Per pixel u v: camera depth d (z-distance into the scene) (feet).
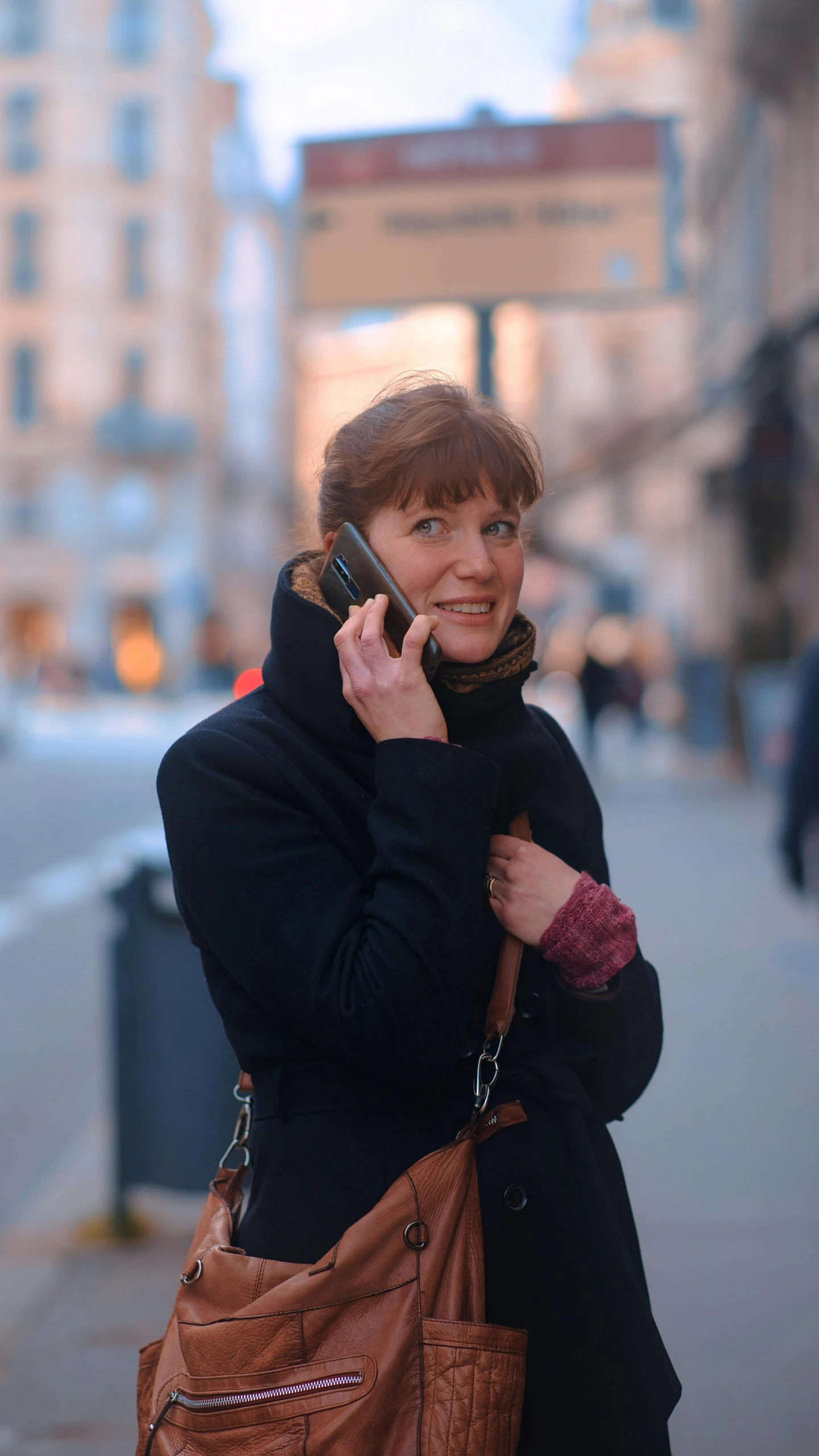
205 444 162.81
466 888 4.76
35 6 156.76
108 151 157.48
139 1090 13.00
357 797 5.04
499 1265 4.82
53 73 157.17
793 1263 12.02
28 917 30.89
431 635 4.96
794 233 60.34
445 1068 4.73
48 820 49.73
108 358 159.02
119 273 158.81
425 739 4.87
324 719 5.09
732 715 58.59
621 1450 4.86
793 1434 9.37
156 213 157.69
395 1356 4.53
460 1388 4.50
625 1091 5.50
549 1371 4.83
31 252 158.71
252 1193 5.07
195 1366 4.69
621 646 125.70
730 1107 16.22
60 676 135.33
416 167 21.83
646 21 63.00
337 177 22.03
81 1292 12.09
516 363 171.22
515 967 5.09
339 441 5.30
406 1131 4.91
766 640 56.70
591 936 5.08
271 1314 4.61
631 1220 5.40
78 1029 21.57
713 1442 9.28
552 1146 4.98
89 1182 14.92
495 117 21.72
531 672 5.27
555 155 21.68
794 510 55.21
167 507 159.63
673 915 27.99
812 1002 21.02
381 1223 4.66
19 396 159.94
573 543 131.64
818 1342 10.64
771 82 61.05
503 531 5.24
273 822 4.91
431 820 4.77
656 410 63.62
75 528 159.33
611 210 21.68
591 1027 5.29
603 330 152.56
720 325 79.15
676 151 21.61
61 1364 10.71
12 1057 20.04
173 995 12.65
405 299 21.95
